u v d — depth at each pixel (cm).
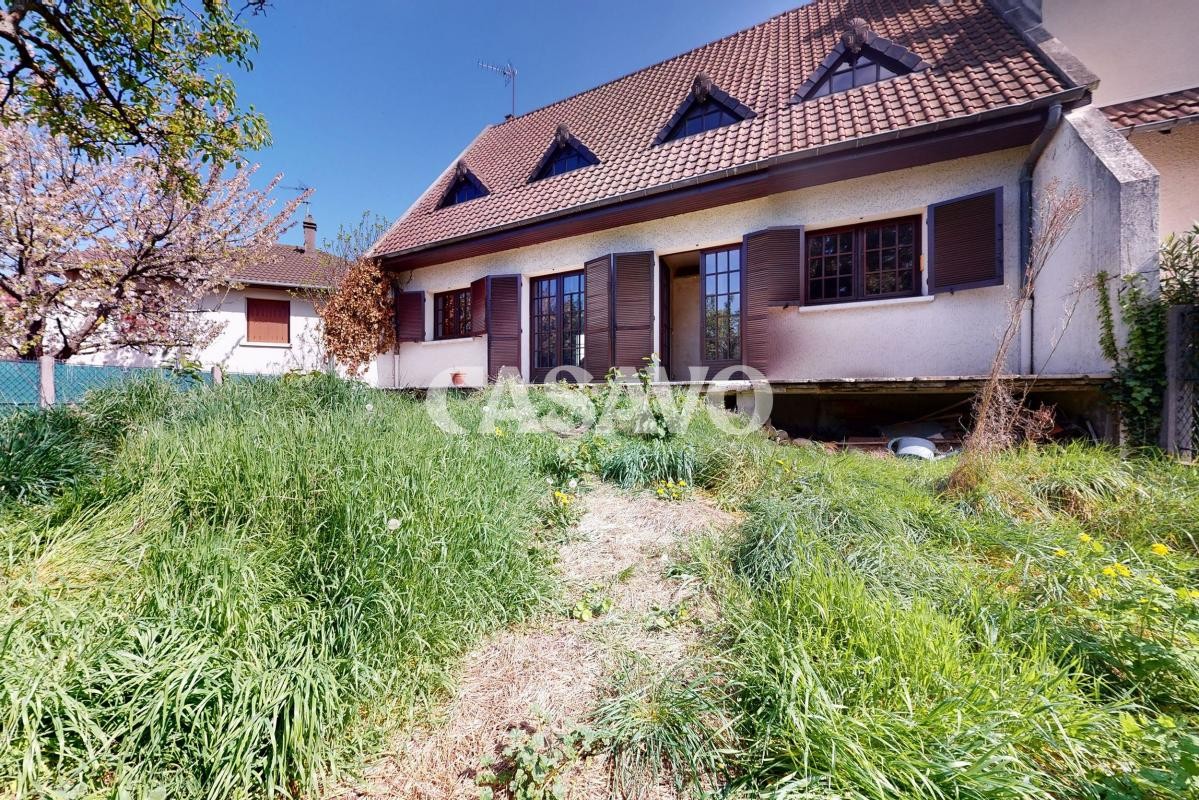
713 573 253
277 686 162
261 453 283
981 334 549
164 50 393
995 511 311
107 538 246
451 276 981
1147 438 396
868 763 131
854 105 621
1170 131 566
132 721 150
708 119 781
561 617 236
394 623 201
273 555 231
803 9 971
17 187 768
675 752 154
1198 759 120
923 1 782
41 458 300
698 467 393
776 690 160
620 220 760
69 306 812
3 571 218
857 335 615
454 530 241
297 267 1562
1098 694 163
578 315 854
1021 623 196
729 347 718
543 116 1208
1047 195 439
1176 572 237
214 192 985
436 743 171
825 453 452
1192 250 382
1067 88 477
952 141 521
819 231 652
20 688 150
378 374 1084
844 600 196
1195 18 628
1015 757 133
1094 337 425
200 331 1048
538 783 148
